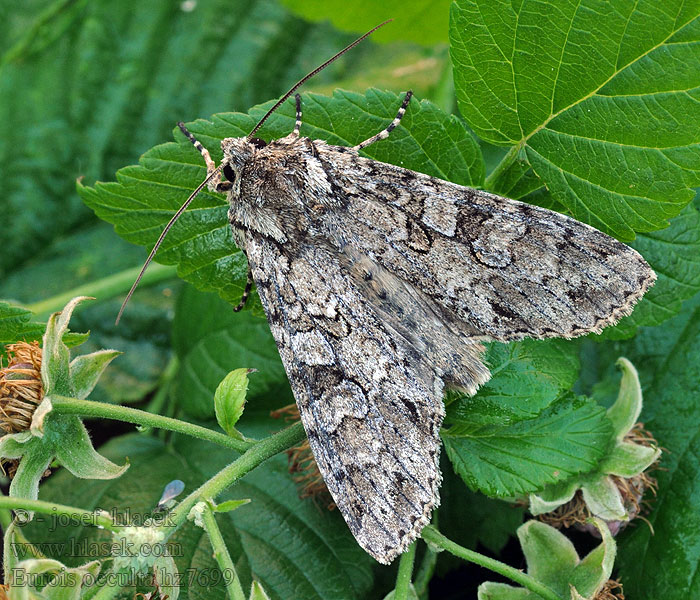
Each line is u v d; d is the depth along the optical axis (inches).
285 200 6.5
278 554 6.9
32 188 8.5
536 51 6.2
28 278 8.4
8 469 6.4
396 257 6.4
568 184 6.4
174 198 6.6
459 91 6.4
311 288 6.5
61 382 6.3
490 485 6.5
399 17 7.6
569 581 6.4
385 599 6.4
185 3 8.7
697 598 6.6
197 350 7.4
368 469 6.4
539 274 6.3
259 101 8.6
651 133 6.2
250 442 6.3
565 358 6.5
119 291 7.7
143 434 7.5
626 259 6.2
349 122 6.5
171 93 8.6
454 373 6.4
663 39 6.1
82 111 8.6
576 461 6.4
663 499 6.8
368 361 6.4
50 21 8.6
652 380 7.1
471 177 6.6
